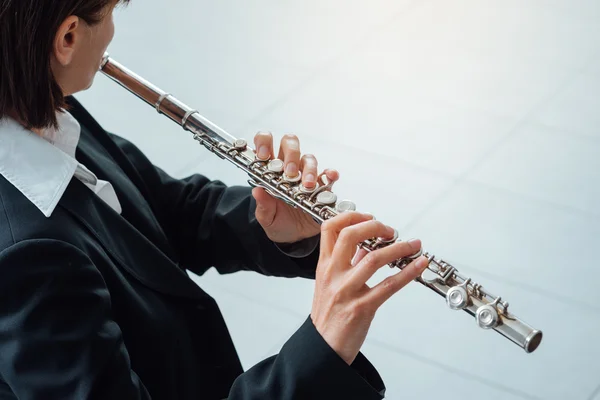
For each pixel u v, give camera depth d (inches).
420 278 36.4
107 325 34.6
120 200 43.5
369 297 33.8
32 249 33.3
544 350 85.1
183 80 129.1
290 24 143.6
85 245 36.4
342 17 145.4
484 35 138.6
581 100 121.6
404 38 138.9
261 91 126.7
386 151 113.1
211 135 44.8
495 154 112.0
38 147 36.2
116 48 136.4
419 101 123.2
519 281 92.5
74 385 32.7
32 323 32.8
